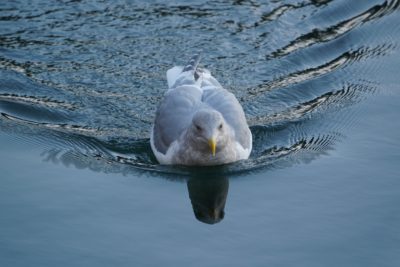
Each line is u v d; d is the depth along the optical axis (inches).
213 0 700.7
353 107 575.5
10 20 668.1
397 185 482.6
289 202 470.9
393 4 712.4
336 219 452.1
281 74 616.7
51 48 637.3
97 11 681.0
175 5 692.1
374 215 454.3
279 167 510.9
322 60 636.1
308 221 451.2
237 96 591.8
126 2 695.7
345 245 429.1
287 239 435.2
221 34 656.4
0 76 604.4
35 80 602.5
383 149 522.6
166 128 519.5
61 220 449.7
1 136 540.1
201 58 629.9
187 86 534.9
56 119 565.0
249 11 687.1
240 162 516.4
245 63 627.2
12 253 420.8
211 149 496.1
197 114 492.4
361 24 681.0
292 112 575.5
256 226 448.1
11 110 571.5
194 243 433.1
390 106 573.3
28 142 535.5
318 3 701.3
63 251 423.2
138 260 417.1
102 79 605.3
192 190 487.5
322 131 550.9
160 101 580.1
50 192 477.4
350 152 522.6
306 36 660.7
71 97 586.6
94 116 568.4
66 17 673.0
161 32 657.0
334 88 601.6
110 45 641.0
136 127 558.9
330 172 500.7
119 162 519.8
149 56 629.9
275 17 681.0
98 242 431.5
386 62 632.4
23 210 458.0
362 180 489.7
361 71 621.6
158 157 523.5
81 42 644.7
